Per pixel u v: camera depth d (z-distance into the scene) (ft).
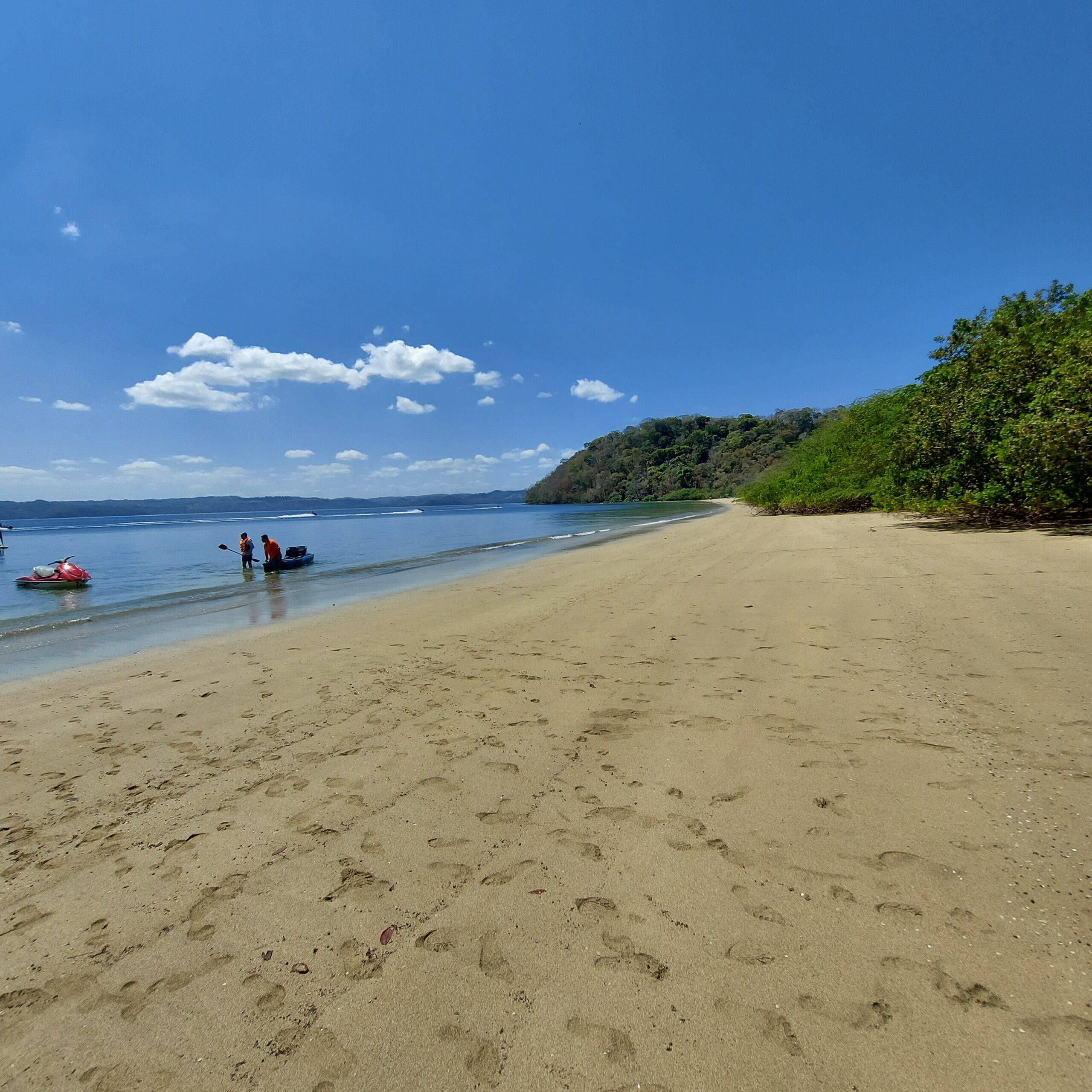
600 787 9.53
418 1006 5.59
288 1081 4.94
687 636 18.43
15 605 35.55
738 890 6.87
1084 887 6.39
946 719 10.80
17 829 9.29
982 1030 4.92
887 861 7.15
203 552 78.95
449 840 8.32
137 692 16.44
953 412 37.81
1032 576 21.33
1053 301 41.09
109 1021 5.65
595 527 98.94
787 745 10.46
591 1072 4.83
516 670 16.38
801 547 38.17
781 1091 4.56
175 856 8.34
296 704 14.64
